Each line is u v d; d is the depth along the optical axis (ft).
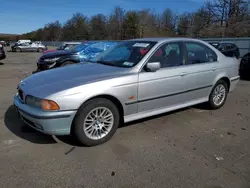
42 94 9.61
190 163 9.31
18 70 37.22
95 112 10.45
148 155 9.90
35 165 9.02
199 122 13.79
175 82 12.82
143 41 13.48
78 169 8.82
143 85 11.50
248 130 12.71
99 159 9.55
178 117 14.52
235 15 108.06
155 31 171.73
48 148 10.34
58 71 12.09
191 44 14.23
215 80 15.20
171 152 10.17
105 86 10.32
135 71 11.44
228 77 16.16
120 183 8.07
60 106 9.45
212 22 114.32
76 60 29.37
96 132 10.62
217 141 11.31
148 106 12.06
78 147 10.50
